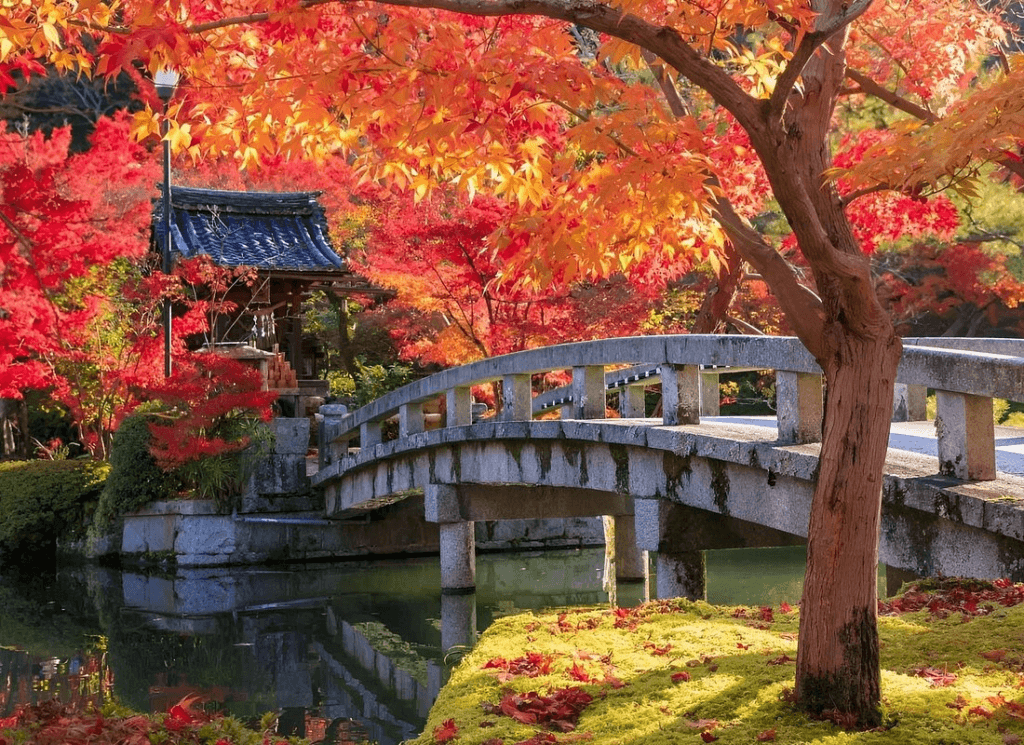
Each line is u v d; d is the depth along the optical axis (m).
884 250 20.39
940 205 10.11
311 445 22.09
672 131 4.62
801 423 7.36
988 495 5.49
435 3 4.33
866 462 4.18
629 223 5.50
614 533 13.66
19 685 9.11
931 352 6.09
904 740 3.83
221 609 12.94
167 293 16.92
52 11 4.85
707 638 5.65
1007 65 8.73
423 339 19.86
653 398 26.12
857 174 4.40
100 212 16.56
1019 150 7.30
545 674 5.18
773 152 4.15
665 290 17.62
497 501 13.19
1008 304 20.17
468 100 4.59
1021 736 3.74
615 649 5.58
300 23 4.60
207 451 16.11
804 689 4.26
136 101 35.44
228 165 26.08
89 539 17.59
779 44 4.79
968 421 5.93
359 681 9.26
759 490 7.64
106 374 17.62
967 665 4.69
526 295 15.77
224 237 20.78
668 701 4.52
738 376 26.69
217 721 4.96
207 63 5.45
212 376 16.92
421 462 13.73
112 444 17.62
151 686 9.09
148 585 14.93
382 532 17.34
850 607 4.17
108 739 4.54
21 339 17.06
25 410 24.23
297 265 19.98
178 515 16.70
